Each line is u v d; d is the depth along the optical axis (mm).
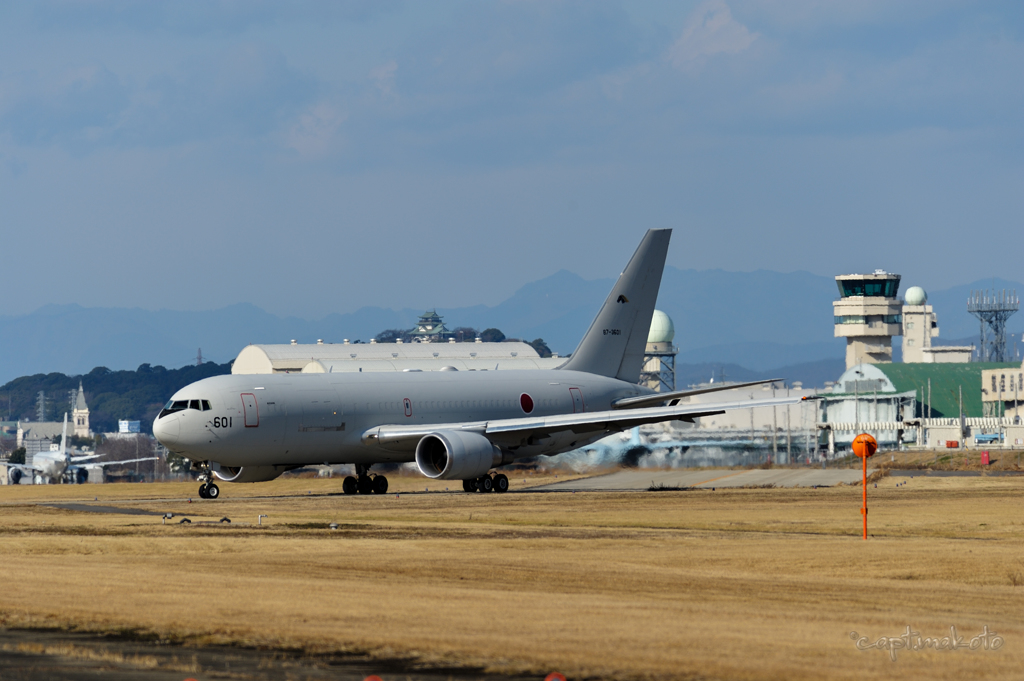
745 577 94750
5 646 63188
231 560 103750
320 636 65062
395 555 108562
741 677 55812
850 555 108938
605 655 60219
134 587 83625
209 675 56125
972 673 57969
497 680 55094
